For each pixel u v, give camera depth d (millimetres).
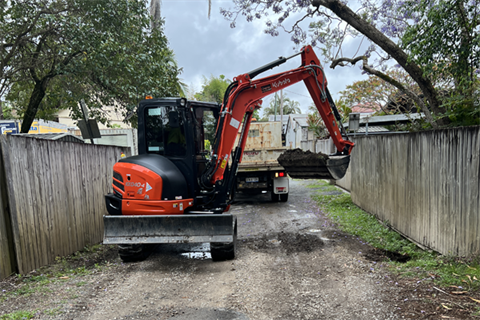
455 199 3947
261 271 4379
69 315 3252
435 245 4410
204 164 5820
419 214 4855
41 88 9719
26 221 4328
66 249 5219
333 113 6207
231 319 3094
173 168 5109
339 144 6270
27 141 4398
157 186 4867
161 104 5250
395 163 5781
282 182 9766
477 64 4574
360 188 8102
